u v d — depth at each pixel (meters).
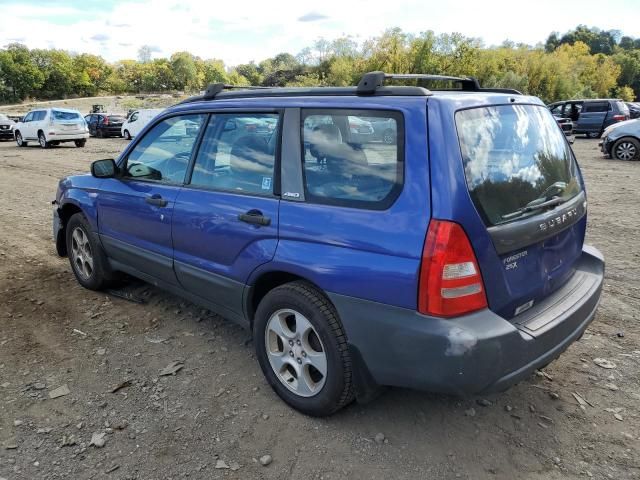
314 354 2.90
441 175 2.37
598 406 3.13
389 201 2.52
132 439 2.86
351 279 2.60
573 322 2.81
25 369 3.58
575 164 3.44
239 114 3.37
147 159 4.11
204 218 3.43
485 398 3.21
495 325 2.39
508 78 52.47
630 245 6.34
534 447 2.78
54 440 2.85
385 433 2.89
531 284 2.74
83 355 3.77
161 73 162.50
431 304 2.36
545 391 3.29
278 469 2.63
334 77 61.44
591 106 24.80
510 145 2.75
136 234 4.15
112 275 4.80
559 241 3.01
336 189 2.76
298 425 2.96
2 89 124.56
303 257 2.80
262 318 3.13
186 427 2.95
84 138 23.52
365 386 2.76
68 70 138.00
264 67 176.62
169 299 4.77
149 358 3.73
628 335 4.01
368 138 2.65
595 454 2.72
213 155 3.53
